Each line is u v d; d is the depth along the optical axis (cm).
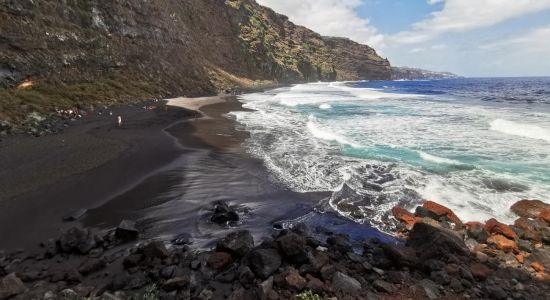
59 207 1027
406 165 1489
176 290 630
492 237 877
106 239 838
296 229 903
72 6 3584
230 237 774
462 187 1228
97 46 3706
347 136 2108
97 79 3569
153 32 5022
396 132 2208
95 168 1381
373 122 2605
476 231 895
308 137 2086
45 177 1265
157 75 4650
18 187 1166
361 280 671
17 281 616
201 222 955
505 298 627
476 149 1734
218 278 668
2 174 1281
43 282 647
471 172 1377
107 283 655
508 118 2591
